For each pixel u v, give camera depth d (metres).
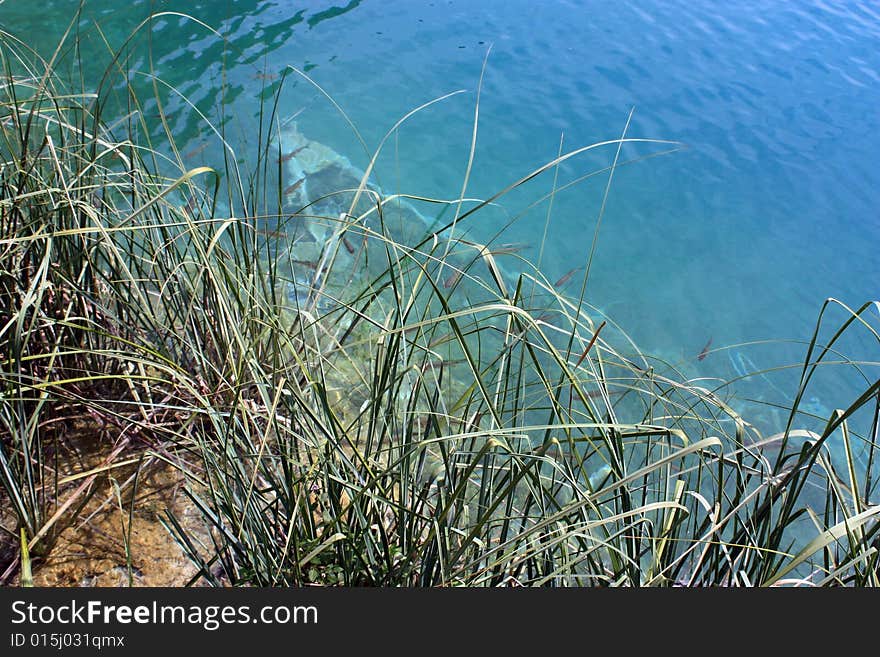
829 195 8.41
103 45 8.57
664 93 9.79
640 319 6.91
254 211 3.09
